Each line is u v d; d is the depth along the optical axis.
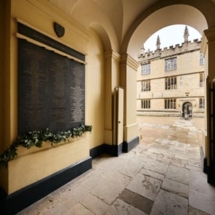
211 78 3.06
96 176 2.90
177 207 2.02
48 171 2.38
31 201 2.09
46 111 2.41
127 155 4.18
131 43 4.73
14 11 1.95
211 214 1.89
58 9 2.49
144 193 2.33
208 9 3.20
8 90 1.96
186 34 19.36
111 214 1.89
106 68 4.36
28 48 2.12
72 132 2.83
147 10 4.24
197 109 16.94
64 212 1.93
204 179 2.78
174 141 5.79
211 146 2.80
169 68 18.94
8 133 1.98
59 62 2.63
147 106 20.94
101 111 4.29
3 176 1.98
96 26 3.75
